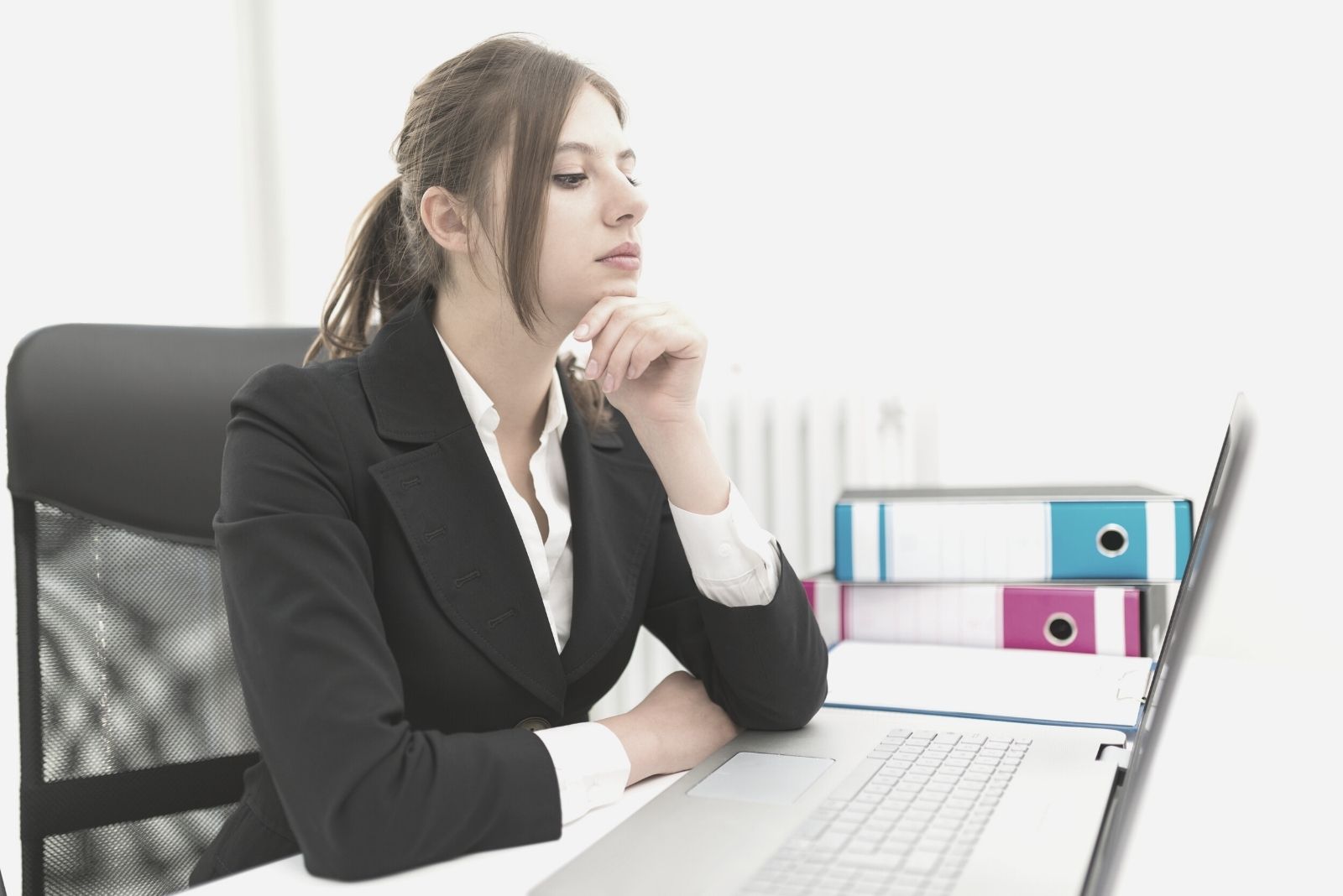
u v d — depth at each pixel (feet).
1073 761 2.79
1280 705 3.81
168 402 3.85
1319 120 5.77
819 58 6.66
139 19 6.95
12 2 6.52
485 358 3.31
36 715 3.55
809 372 6.75
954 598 4.43
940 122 6.50
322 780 2.41
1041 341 6.40
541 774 2.54
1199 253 6.05
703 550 3.13
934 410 6.59
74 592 3.65
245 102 7.29
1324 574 5.69
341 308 3.84
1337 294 5.76
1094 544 4.34
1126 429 6.26
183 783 3.73
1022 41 6.35
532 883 2.29
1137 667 3.93
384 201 3.63
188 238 7.13
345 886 2.32
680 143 6.86
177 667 3.76
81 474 3.68
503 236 3.09
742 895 2.02
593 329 3.07
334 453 3.04
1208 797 2.85
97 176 6.81
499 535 3.18
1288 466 5.76
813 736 3.08
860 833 2.30
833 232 6.69
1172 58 6.06
